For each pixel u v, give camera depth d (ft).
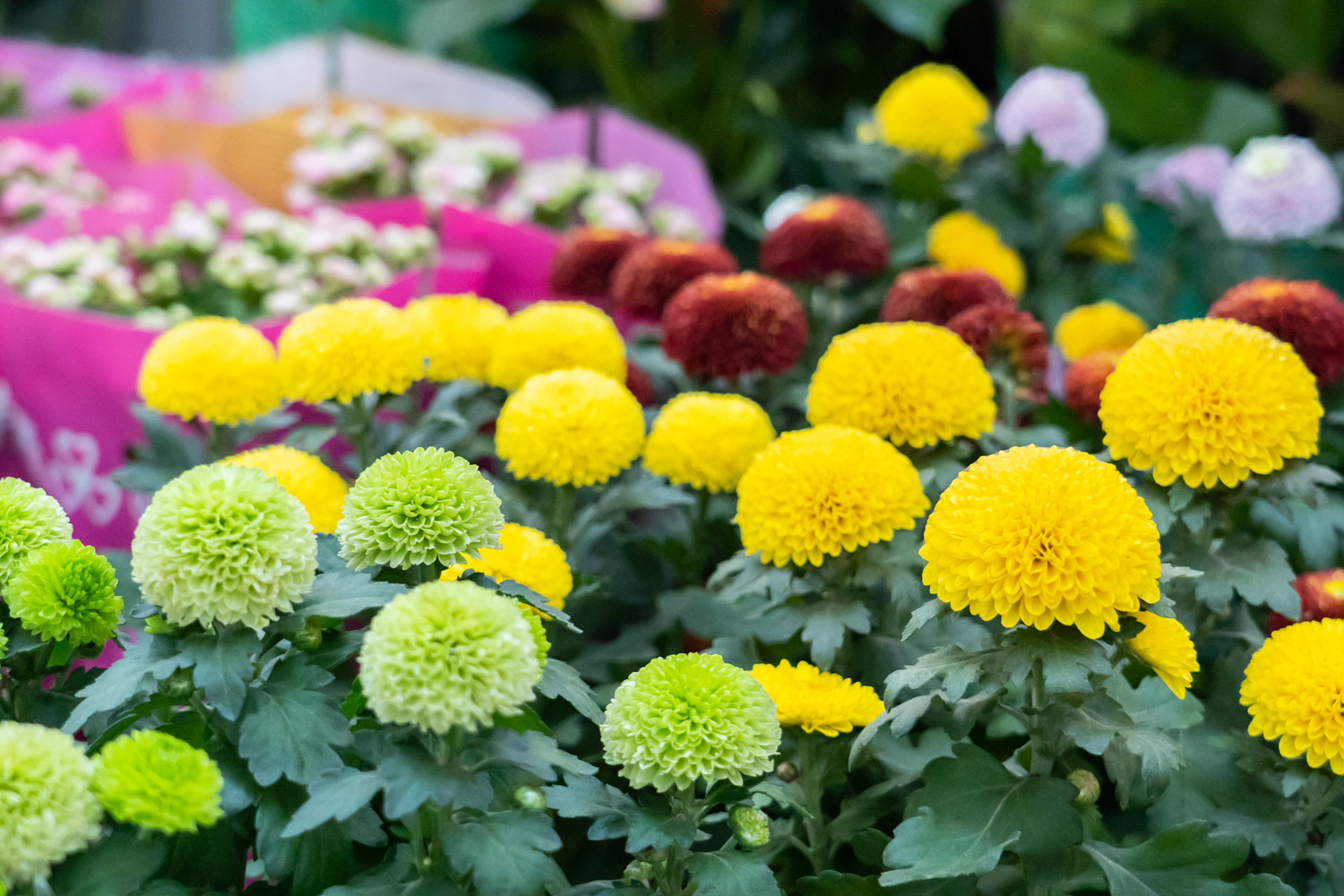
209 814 2.53
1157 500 3.63
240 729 2.81
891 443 4.06
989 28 11.82
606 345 4.79
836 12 12.23
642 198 8.41
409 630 2.46
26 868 2.39
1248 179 7.03
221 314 7.06
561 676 2.97
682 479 4.33
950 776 3.13
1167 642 3.16
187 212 7.66
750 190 12.16
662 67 12.93
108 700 2.68
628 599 4.93
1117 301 7.68
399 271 7.40
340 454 5.75
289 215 9.09
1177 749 3.06
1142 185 8.55
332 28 9.65
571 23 12.86
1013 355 4.83
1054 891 3.43
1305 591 3.87
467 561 3.13
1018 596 2.91
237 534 2.67
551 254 7.02
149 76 10.57
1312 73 9.53
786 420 5.86
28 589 2.84
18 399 6.25
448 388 4.67
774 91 12.85
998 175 7.89
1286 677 3.26
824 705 3.36
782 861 3.75
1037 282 7.68
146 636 3.19
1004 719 3.84
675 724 2.77
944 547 3.01
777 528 3.63
